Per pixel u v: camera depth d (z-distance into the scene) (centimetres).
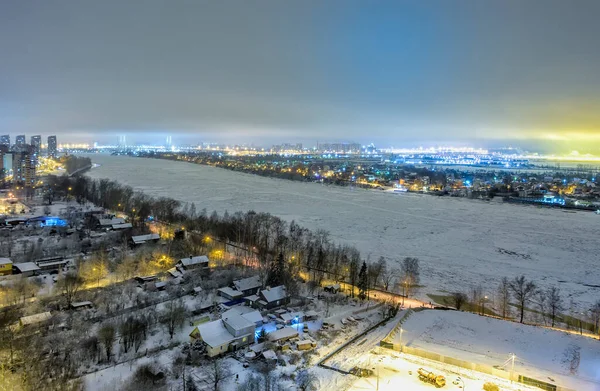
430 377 6112
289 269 11181
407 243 16288
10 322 7800
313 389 5906
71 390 5559
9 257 11694
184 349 7169
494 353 7312
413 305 9881
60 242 13412
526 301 10525
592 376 6525
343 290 10638
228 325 7544
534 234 18275
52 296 9169
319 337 7956
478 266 13562
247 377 6312
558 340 7888
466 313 9112
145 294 9406
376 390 5900
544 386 6081
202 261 11625
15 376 5838
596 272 13188
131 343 7212
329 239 16250
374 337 8012
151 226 16400
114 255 12206
